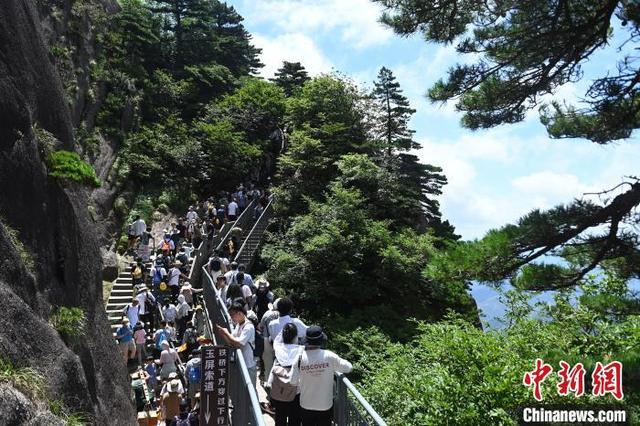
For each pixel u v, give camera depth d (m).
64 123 10.31
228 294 10.09
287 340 5.90
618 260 9.59
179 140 35.91
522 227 8.76
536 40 10.14
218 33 54.41
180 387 11.23
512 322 11.92
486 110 10.80
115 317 16.55
